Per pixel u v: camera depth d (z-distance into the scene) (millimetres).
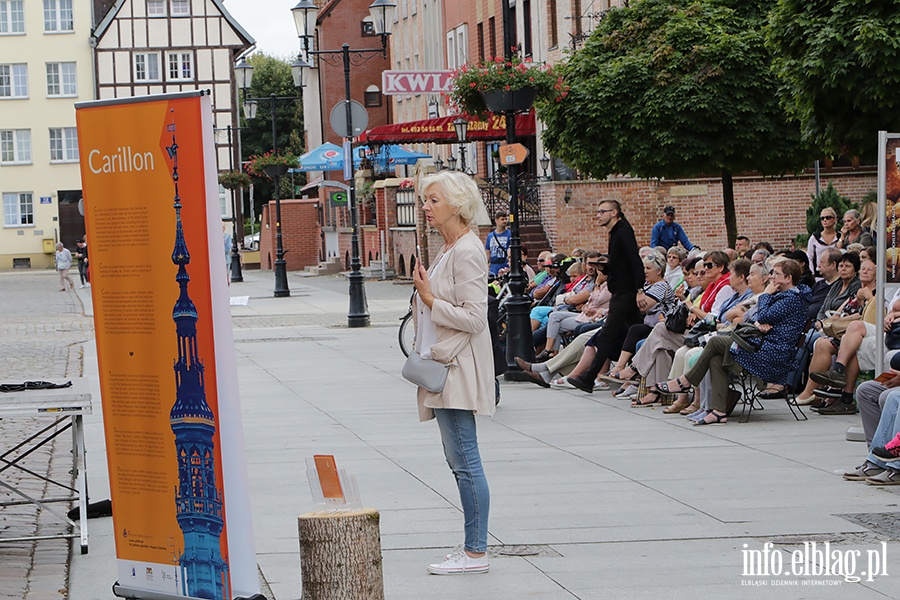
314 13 30938
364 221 51531
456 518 8406
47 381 8055
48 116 79438
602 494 9055
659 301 14562
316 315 30656
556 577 6855
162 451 5867
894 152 10758
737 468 9906
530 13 43250
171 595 5902
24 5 79000
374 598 5707
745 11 24828
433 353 6852
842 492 8922
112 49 77125
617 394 14594
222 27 76812
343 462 10719
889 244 10797
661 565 7051
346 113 26906
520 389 15820
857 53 17281
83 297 46438
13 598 6551
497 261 22375
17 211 79750
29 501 8133
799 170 25062
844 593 6438
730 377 12297
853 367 12367
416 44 63219
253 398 15578
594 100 24453
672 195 32375
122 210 5809
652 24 24766
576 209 32312
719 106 23734
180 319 5715
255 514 8695
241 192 75438
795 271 12141
